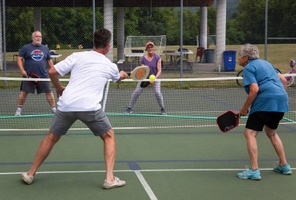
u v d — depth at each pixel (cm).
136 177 649
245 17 2478
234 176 656
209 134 945
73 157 757
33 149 810
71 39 2769
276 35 2144
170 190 593
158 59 1154
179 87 1808
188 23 4022
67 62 591
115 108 1320
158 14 4012
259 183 624
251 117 636
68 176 651
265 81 625
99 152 791
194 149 819
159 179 641
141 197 565
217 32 2172
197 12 4050
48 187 603
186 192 586
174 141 881
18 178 641
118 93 1653
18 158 750
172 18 4034
